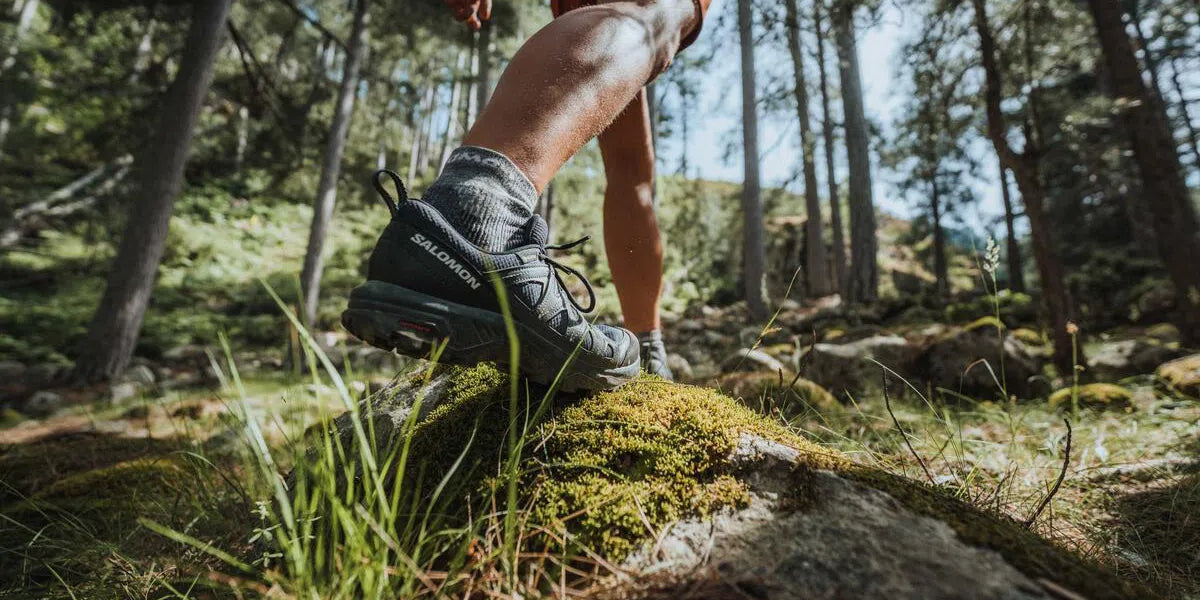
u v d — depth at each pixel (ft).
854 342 17.33
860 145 49.16
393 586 2.65
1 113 34.45
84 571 4.59
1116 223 65.87
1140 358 20.07
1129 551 4.58
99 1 31.86
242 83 52.29
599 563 2.70
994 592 2.18
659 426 3.43
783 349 21.25
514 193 2.82
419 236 2.63
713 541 2.76
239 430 3.77
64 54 32.12
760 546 2.64
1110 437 8.38
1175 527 4.90
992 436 8.70
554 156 2.91
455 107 69.21
